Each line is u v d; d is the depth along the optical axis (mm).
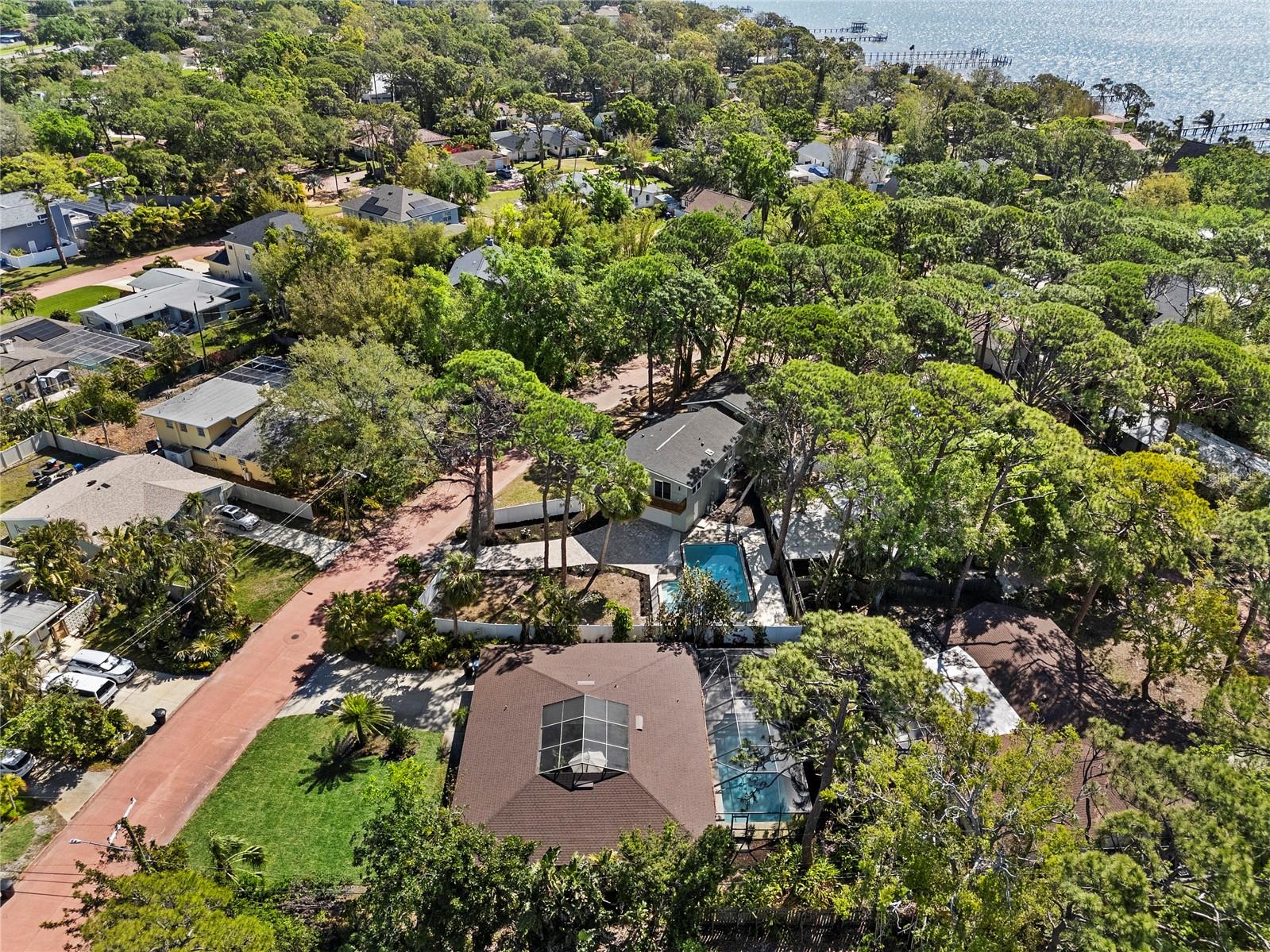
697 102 175125
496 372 44625
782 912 29109
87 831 33156
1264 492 45344
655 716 35094
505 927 28453
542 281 58750
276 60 165125
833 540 49219
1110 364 48969
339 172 135250
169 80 141125
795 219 89375
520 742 33688
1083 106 165250
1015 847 25250
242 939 22406
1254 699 26672
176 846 27844
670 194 124500
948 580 46406
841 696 28219
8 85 158000
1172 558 37844
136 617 43156
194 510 45656
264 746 37000
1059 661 38531
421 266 77688
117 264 98562
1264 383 48781
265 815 33719
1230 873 20156
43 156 114438
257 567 48469
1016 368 59125
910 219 80625
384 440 49188
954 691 30328
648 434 53375
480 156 135750
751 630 41750
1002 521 42844
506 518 52656
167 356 68938
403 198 102062
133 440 61781
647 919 28016
